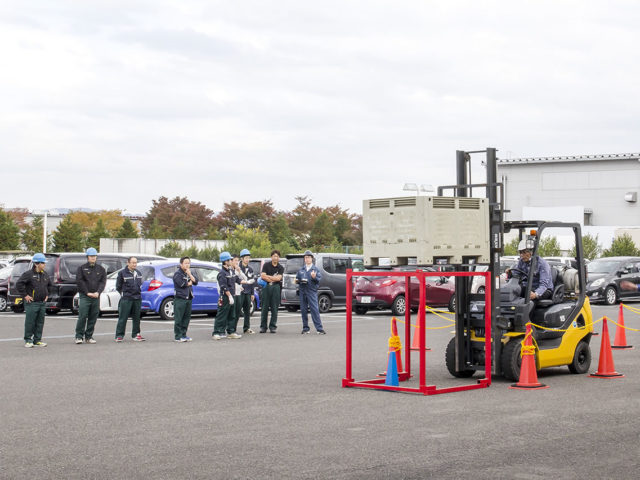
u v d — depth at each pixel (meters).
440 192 12.55
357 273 11.47
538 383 11.55
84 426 8.69
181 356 15.35
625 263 33.28
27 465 7.00
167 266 24.78
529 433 8.33
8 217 60.19
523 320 12.23
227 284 18.91
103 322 23.72
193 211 83.06
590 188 77.94
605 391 11.20
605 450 7.57
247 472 6.75
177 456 7.32
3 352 16.08
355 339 18.77
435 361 14.80
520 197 81.00
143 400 10.35
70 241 61.19
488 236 11.74
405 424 8.80
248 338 19.14
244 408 9.77
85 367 13.70
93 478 6.57
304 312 20.47
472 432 8.38
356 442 7.89
